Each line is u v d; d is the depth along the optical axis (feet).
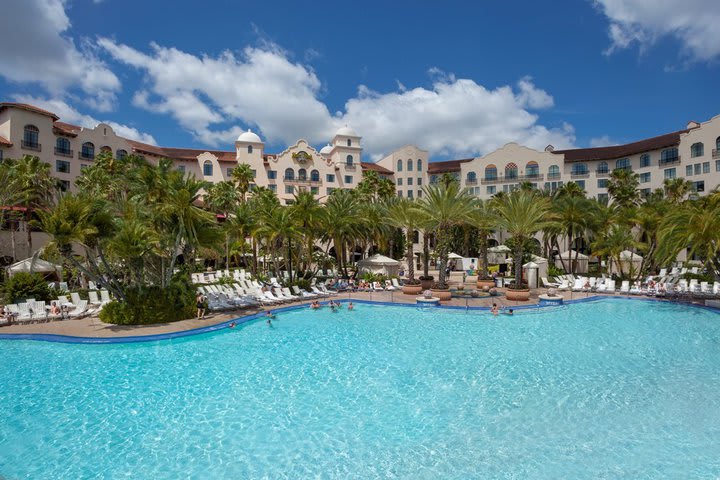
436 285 100.22
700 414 34.73
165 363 47.85
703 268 118.32
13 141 148.36
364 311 81.35
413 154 257.75
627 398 37.96
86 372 44.86
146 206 78.38
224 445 30.04
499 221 98.43
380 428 32.48
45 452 29.14
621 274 121.29
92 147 176.24
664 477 26.14
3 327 61.11
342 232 122.21
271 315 73.26
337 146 244.63
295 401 37.40
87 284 94.48
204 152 219.00
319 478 26.13
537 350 53.31
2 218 113.70
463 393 39.17
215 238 76.54
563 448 29.55
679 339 58.95
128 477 26.30
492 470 26.91
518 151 227.20
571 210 135.64
